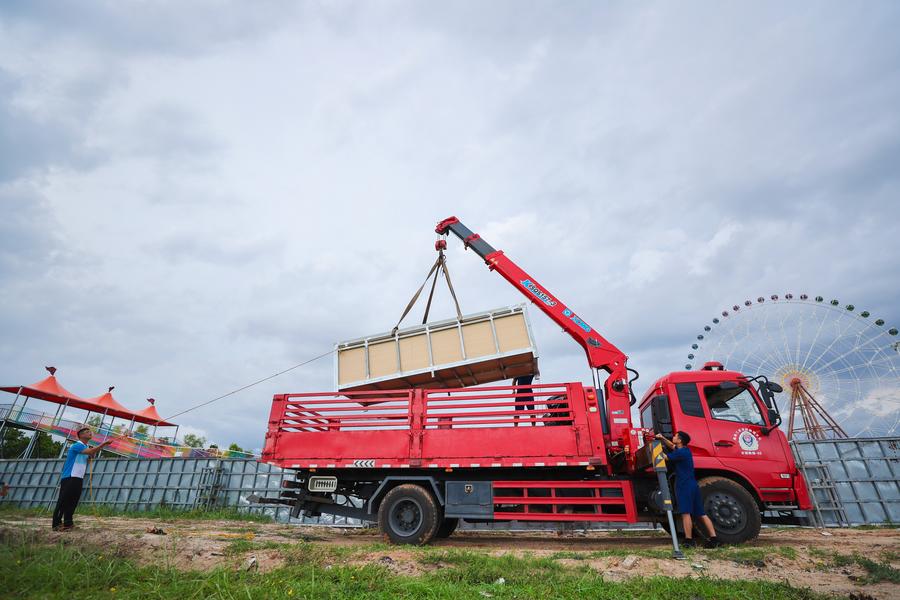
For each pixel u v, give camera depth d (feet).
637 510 27.35
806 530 37.01
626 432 28.07
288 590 13.84
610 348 31.50
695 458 26.53
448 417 28.45
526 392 28.25
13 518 37.52
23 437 106.32
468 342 32.37
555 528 37.11
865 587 16.67
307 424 30.07
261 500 30.40
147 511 49.83
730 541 24.58
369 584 14.92
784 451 26.50
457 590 14.70
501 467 27.99
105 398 85.56
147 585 14.29
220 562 17.78
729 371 29.01
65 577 14.46
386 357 33.60
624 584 15.89
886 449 41.06
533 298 34.78
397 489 27.99
